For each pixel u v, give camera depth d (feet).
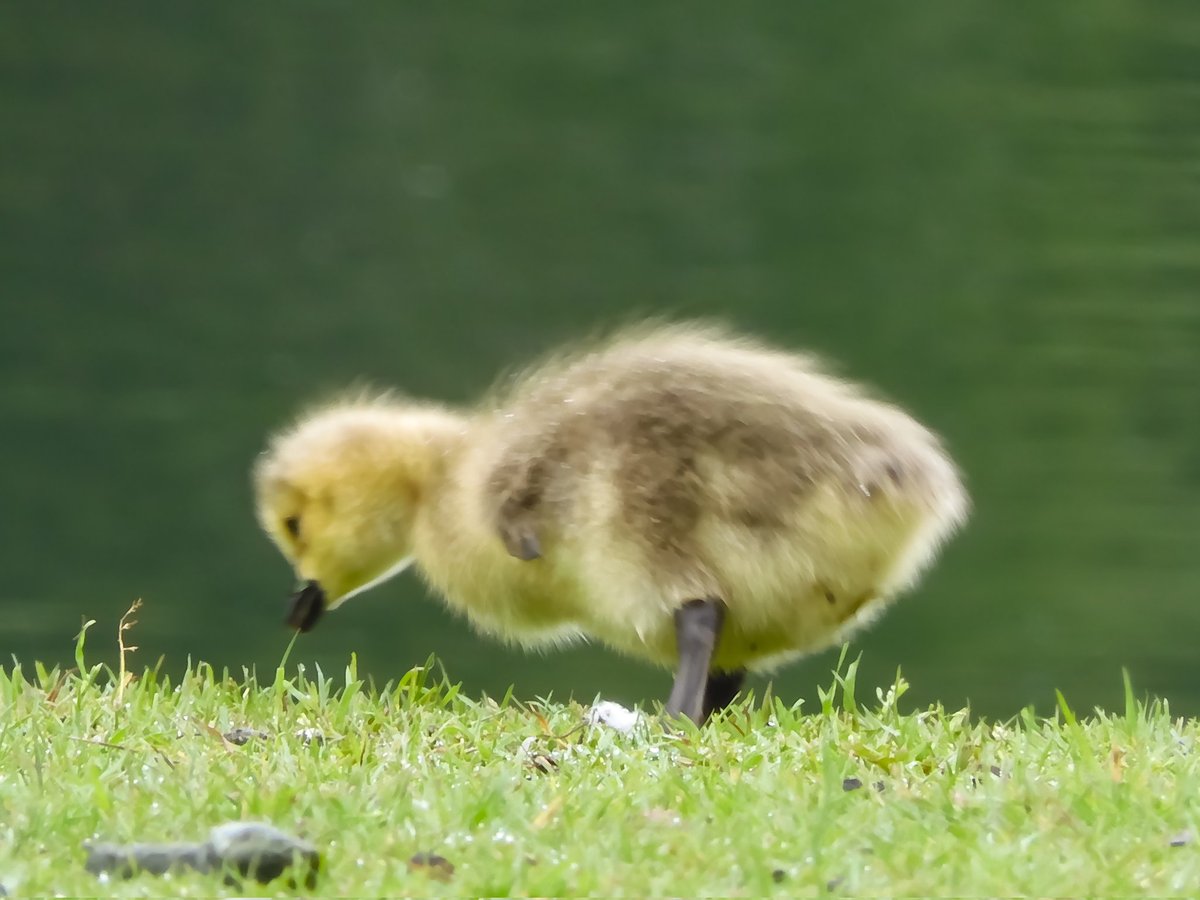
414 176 120.47
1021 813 16.20
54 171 118.21
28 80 134.72
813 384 22.16
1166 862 15.16
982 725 20.39
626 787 17.19
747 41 144.36
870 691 48.98
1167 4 140.36
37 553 63.77
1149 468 68.90
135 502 69.31
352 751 18.63
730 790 16.88
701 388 21.61
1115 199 106.93
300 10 154.40
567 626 23.90
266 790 16.81
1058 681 49.67
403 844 15.23
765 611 21.50
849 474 21.21
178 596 59.77
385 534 25.22
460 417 25.80
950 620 55.21
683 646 21.11
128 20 149.59
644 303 95.25
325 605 25.76
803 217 109.91
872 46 141.28
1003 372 80.69
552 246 106.32
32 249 105.09
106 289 98.58
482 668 50.08
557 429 22.15
